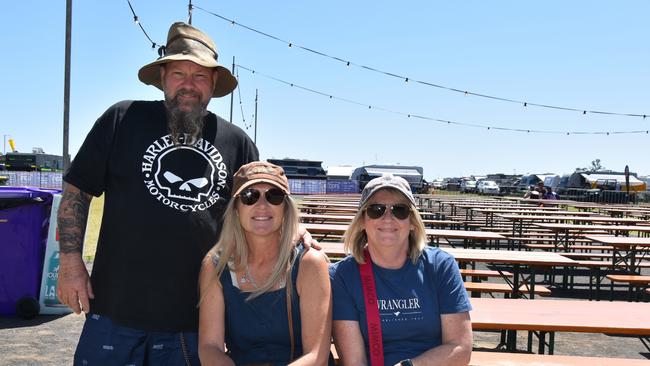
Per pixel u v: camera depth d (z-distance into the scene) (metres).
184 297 2.41
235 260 2.33
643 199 38.59
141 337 2.40
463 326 2.48
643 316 3.27
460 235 7.11
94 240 9.85
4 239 5.21
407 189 2.52
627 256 8.09
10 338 4.67
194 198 2.42
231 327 2.37
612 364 2.82
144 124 2.47
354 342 2.47
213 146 2.53
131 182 2.40
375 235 2.49
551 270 8.45
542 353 4.06
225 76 2.73
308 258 2.32
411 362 2.35
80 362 2.46
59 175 30.36
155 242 2.37
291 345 2.35
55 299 5.37
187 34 2.60
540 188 25.12
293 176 41.59
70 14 8.09
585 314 3.30
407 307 2.48
